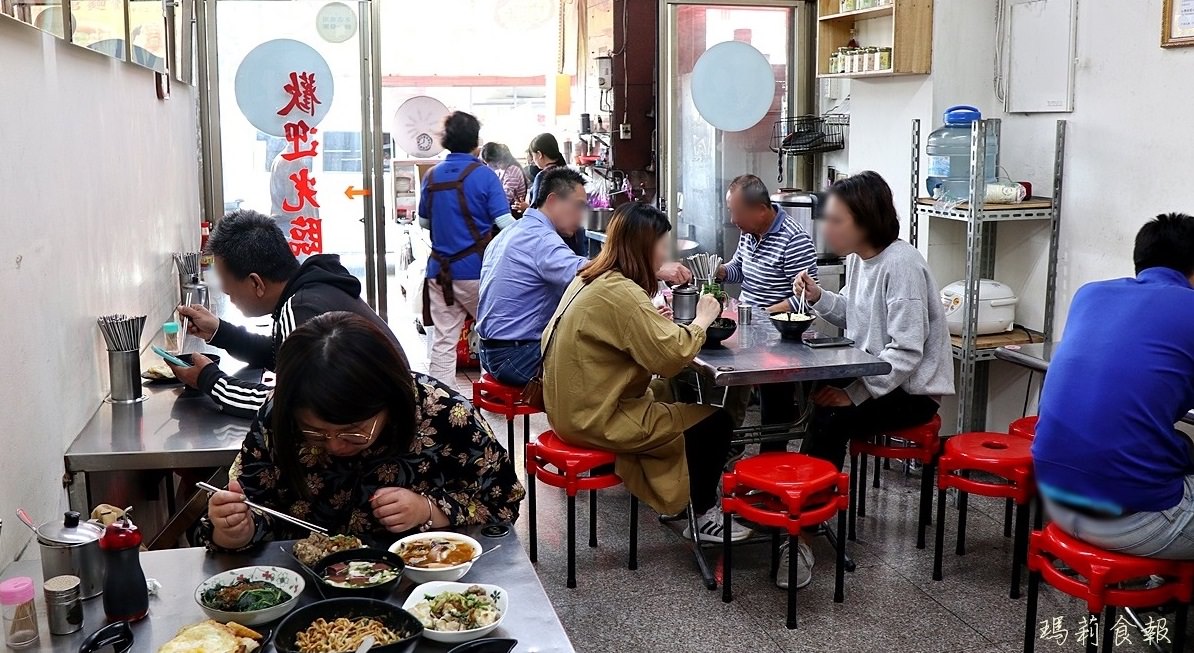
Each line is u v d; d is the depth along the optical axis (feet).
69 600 5.03
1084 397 8.23
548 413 11.03
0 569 6.31
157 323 12.64
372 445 5.99
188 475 9.26
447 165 16.72
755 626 10.08
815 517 9.91
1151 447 7.91
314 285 8.62
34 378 7.25
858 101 16.75
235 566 5.79
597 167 22.74
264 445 6.15
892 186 15.96
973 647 9.60
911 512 13.12
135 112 11.43
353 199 18.20
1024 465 10.30
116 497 9.14
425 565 5.66
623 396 10.83
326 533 5.94
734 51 17.94
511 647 4.85
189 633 4.78
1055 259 13.85
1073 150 13.41
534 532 11.64
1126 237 12.65
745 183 14.82
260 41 17.58
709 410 11.28
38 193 7.47
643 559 11.76
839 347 11.33
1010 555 11.73
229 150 17.69
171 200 14.15
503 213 16.72
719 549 11.99
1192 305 8.17
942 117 14.80
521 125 36.42
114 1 9.89
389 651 4.66
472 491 6.36
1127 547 8.05
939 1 14.53
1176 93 11.78
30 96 7.32
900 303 11.13
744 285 15.34
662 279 13.29
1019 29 14.20
